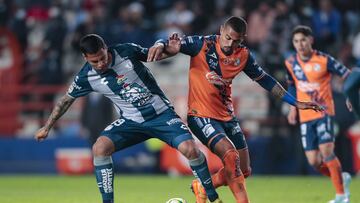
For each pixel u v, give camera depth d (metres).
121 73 27.81
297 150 60.91
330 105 37.50
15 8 75.81
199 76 28.58
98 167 28.22
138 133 28.44
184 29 71.31
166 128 27.89
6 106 69.19
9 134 69.19
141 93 27.98
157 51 27.12
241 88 70.00
